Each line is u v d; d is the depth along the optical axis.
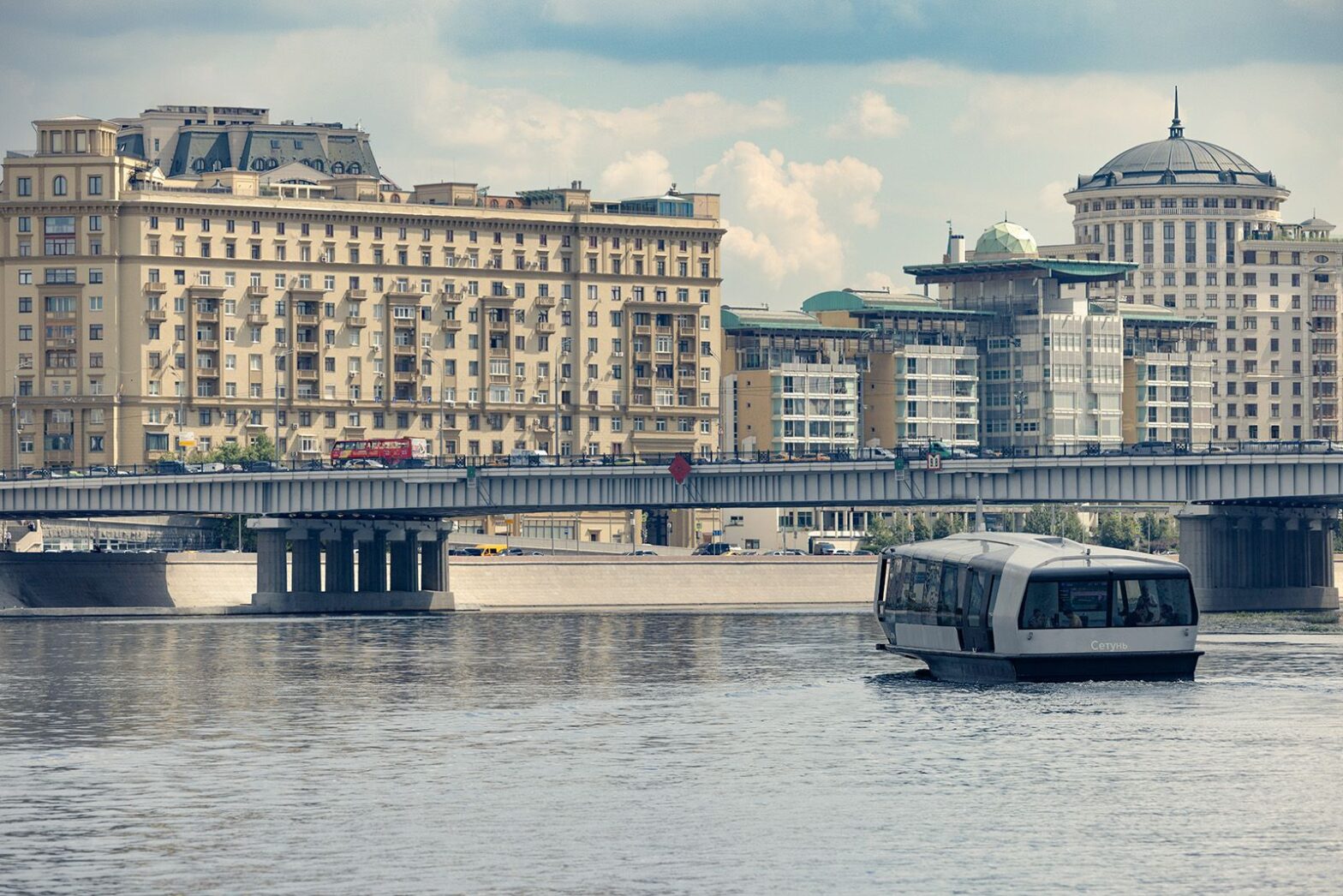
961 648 164.00
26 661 199.00
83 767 119.50
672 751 124.50
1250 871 88.94
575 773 115.94
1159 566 160.00
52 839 96.31
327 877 88.19
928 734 130.88
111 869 89.75
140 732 136.88
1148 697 149.88
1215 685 158.38
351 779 114.19
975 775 113.75
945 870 89.25
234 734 135.12
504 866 90.31
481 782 112.62
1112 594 159.25
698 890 85.81
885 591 176.50
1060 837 96.12
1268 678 165.62
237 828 98.94
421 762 120.56
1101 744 125.75
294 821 101.00
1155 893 85.25
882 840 95.56
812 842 95.25
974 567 162.88
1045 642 158.75
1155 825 99.00
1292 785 110.19
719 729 135.38
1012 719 138.25
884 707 146.25
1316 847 93.75
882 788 109.75
